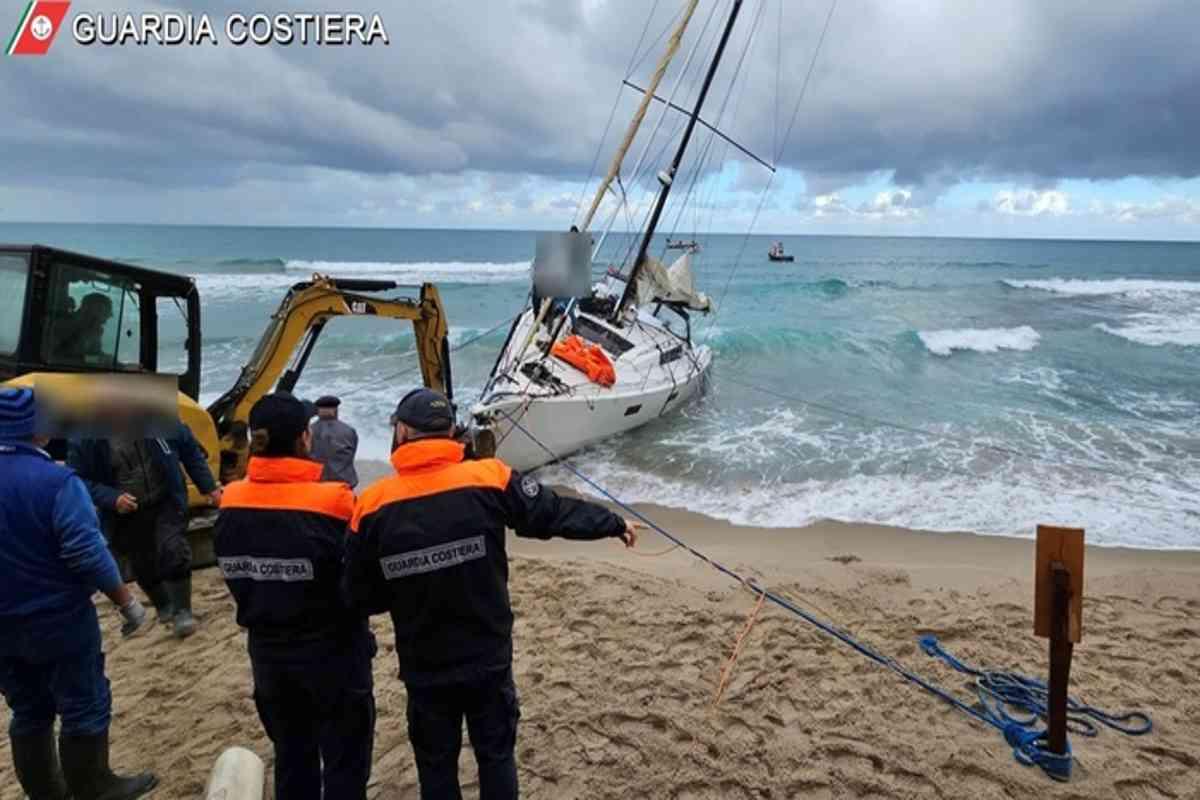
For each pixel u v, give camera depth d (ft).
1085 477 31.63
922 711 13.38
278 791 9.35
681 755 12.09
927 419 41.11
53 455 16.97
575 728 12.82
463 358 58.29
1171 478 31.45
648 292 43.52
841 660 15.12
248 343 59.72
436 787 8.56
